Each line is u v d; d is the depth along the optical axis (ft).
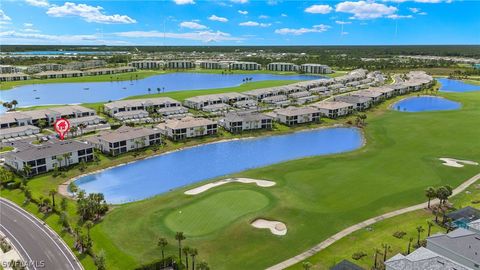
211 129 562.66
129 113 647.15
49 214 305.73
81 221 295.89
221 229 283.79
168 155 481.46
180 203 327.88
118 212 312.50
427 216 301.22
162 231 280.92
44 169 406.00
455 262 205.46
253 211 311.88
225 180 384.68
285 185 368.48
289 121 629.92
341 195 344.49
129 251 254.88
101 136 478.59
